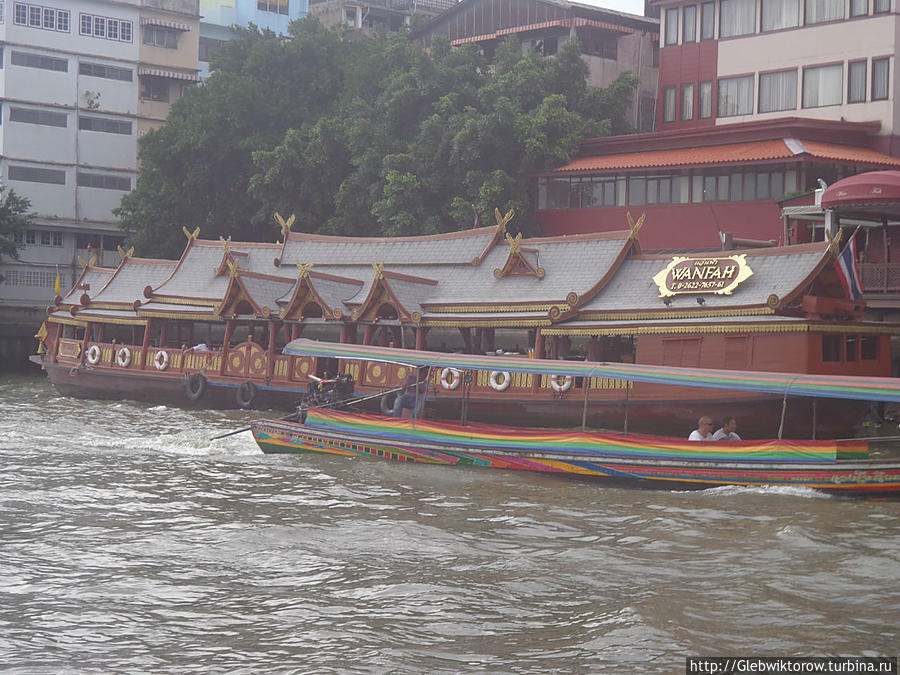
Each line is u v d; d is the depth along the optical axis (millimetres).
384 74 47062
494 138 40938
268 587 13195
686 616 12070
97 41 58688
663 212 39812
